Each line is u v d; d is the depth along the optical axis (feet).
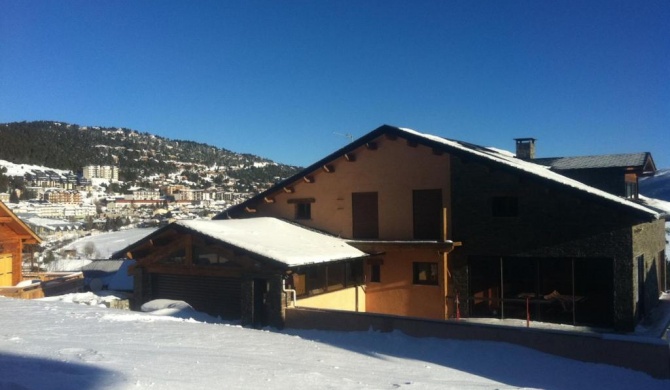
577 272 55.47
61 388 16.07
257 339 34.53
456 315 56.95
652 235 60.75
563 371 32.37
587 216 50.37
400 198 62.23
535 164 75.77
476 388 23.97
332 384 21.04
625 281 48.55
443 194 59.21
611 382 30.53
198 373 20.56
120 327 33.78
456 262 57.47
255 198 71.92
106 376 18.34
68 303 46.80
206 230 54.03
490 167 55.42
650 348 33.17
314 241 59.57
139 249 58.85
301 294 53.67
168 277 57.57
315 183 68.23
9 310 39.06
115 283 87.56
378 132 62.80
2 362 19.51
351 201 65.72
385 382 23.31
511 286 57.77
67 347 24.31
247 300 50.78
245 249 50.11
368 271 63.72
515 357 35.06
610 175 68.64
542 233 52.49
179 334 32.94
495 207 55.93
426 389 22.31
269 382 20.15
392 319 42.65
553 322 53.78
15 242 77.36
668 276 75.51
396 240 61.98
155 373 19.72
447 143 59.93
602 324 52.70
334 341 40.29
